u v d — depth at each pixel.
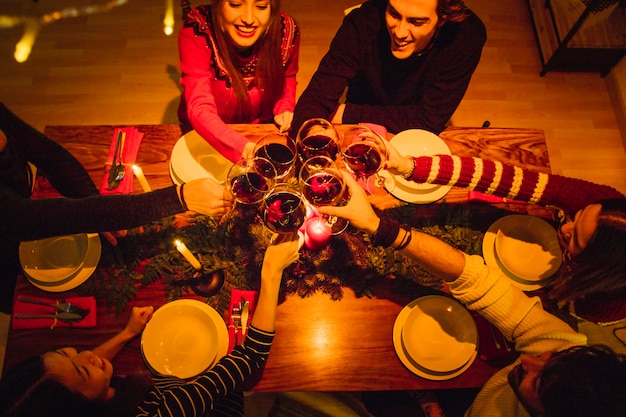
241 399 1.67
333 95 1.93
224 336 1.54
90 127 1.80
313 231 1.58
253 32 1.69
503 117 3.01
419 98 2.08
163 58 3.04
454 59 1.83
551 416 1.19
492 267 1.52
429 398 1.93
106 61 3.02
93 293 1.58
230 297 1.59
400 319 1.59
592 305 1.47
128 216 1.49
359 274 1.62
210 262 1.60
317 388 1.53
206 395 1.37
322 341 1.57
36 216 1.45
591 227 1.40
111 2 3.14
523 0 3.27
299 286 1.59
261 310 1.47
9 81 2.95
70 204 1.47
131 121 2.91
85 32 3.08
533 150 1.84
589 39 2.88
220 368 1.41
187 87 1.80
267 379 1.53
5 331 2.40
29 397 1.23
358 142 1.56
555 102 3.06
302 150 1.64
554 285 1.62
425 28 1.66
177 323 1.56
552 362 1.21
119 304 1.56
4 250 1.64
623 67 2.97
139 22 3.11
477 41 1.81
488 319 1.50
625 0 2.84
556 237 1.68
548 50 3.05
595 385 1.13
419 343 1.58
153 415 1.32
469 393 1.88
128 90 2.96
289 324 1.58
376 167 1.56
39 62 3.00
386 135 1.80
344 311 1.60
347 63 1.93
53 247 1.63
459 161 1.58
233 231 1.64
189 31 1.75
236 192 1.49
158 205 1.49
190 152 1.74
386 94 2.08
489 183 1.59
